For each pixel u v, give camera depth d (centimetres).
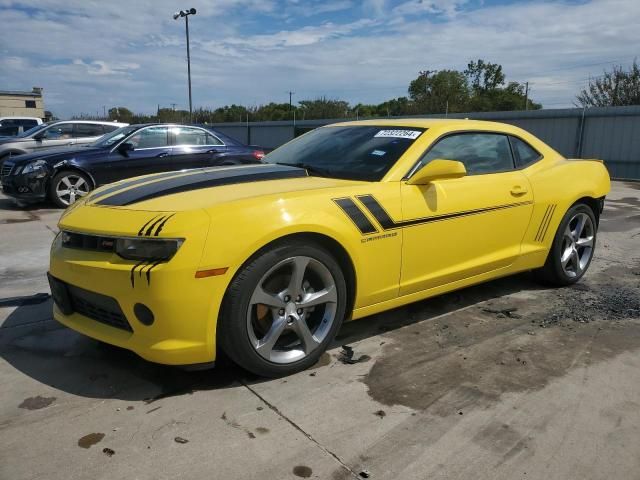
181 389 283
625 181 1655
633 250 620
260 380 294
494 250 397
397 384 292
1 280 482
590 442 241
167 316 258
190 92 2889
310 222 285
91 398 274
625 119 1755
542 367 314
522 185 409
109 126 1341
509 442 240
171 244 256
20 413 259
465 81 5441
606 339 356
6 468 218
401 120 414
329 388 286
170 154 944
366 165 352
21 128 2131
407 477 217
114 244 267
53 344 338
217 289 262
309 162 377
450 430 249
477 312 404
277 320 289
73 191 897
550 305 422
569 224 458
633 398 279
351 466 223
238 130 3644
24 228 728
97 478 213
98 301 278
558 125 1927
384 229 320
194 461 224
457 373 305
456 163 324
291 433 245
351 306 323
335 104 5291
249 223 269
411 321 384
